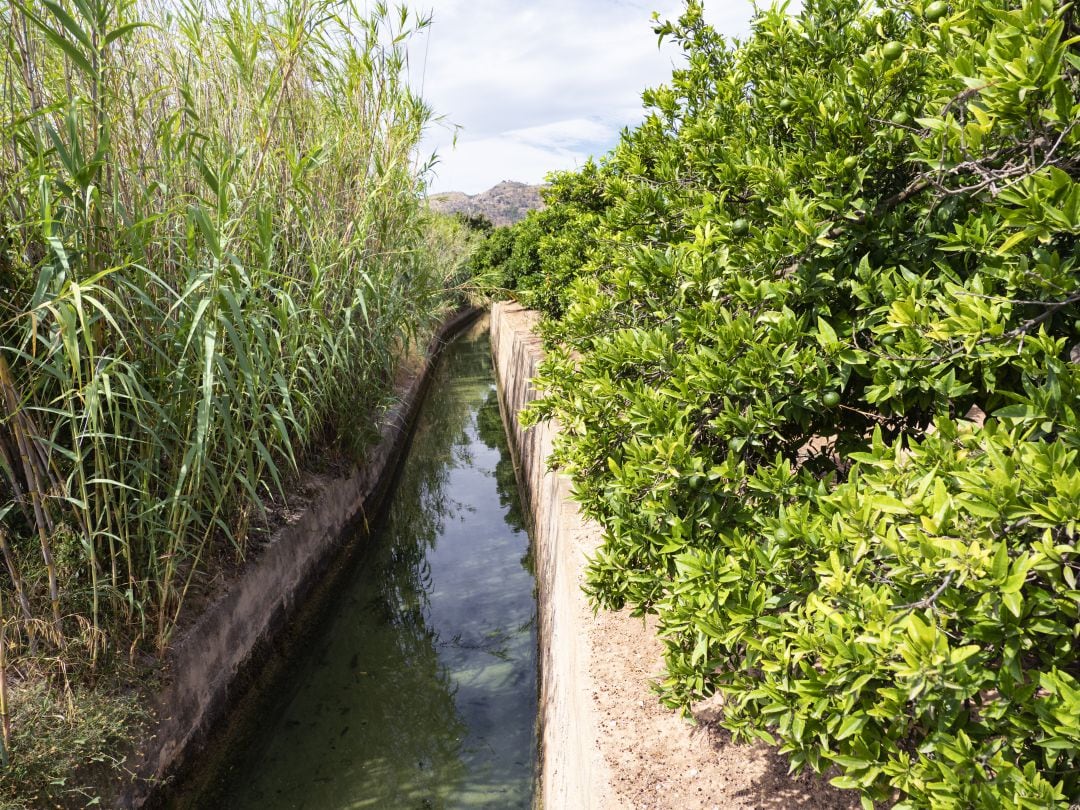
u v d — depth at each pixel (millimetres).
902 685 1570
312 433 6992
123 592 3945
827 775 2658
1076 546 1476
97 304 3035
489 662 6070
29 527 3787
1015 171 1851
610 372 3150
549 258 10984
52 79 3779
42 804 3123
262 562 5500
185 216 3895
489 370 19781
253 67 5020
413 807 4473
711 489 2584
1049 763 1574
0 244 3486
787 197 2725
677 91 4645
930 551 1602
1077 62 1632
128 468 3971
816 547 2100
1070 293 1846
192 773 4211
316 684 5750
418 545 8539
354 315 7020
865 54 2785
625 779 2781
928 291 2262
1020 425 1865
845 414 2750
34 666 3498
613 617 3990
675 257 3170
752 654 2256
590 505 3387
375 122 6742
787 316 2506
